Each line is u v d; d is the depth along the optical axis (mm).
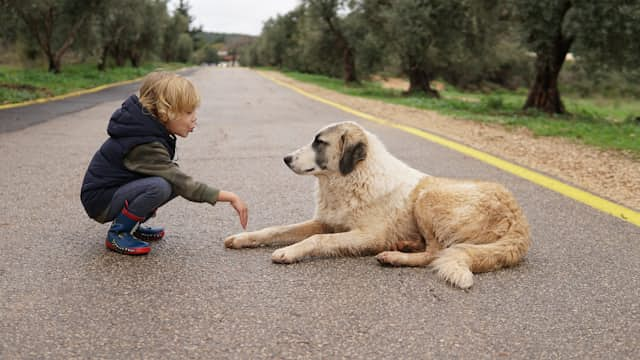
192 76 39594
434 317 3020
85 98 17266
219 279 3480
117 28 35000
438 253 3744
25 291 3219
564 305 3213
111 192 3744
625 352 2695
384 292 3346
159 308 3049
